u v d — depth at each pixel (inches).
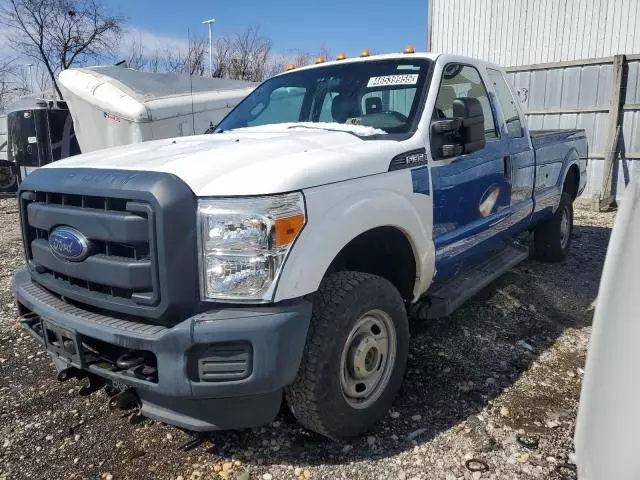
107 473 107.7
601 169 422.6
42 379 144.9
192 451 113.7
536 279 218.8
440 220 135.9
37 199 113.5
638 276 60.2
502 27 464.8
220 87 373.7
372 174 113.3
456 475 104.1
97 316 102.1
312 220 97.6
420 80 145.0
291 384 102.9
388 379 119.0
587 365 70.4
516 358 151.3
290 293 93.7
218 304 93.6
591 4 420.2
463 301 147.9
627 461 56.9
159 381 92.7
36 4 754.2
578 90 426.0
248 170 96.7
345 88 154.8
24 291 118.1
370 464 108.0
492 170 161.0
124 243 95.3
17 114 482.3
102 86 335.3
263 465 108.7
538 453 109.8
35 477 107.0
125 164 104.5
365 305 108.1
